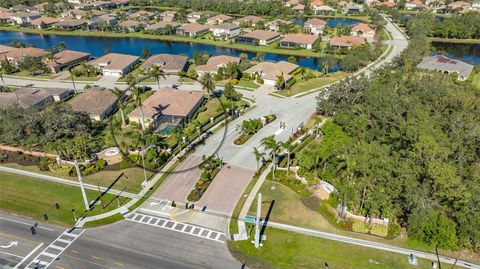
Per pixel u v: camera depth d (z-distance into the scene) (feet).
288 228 213.05
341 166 243.19
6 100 382.22
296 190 245.86
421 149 220.43
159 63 518.78
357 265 187.32
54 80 494.18
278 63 498.28
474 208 192.24
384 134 277.44
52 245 201.36
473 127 255.29
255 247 198.90
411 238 203.10
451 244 191.72
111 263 189.37
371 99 318.65
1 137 303.27
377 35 651.25
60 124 304.09
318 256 193.16
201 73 500.33
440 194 198.59
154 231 212.23
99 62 521.24
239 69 488.85
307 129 338.34
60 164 276.00
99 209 229.86
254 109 385.70
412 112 285.02
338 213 222.69
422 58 520.01
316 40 637.71
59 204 234.38
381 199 204.13
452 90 331.98
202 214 225.97
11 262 189.78
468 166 227.40
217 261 190.90
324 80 469.98
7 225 216.13
